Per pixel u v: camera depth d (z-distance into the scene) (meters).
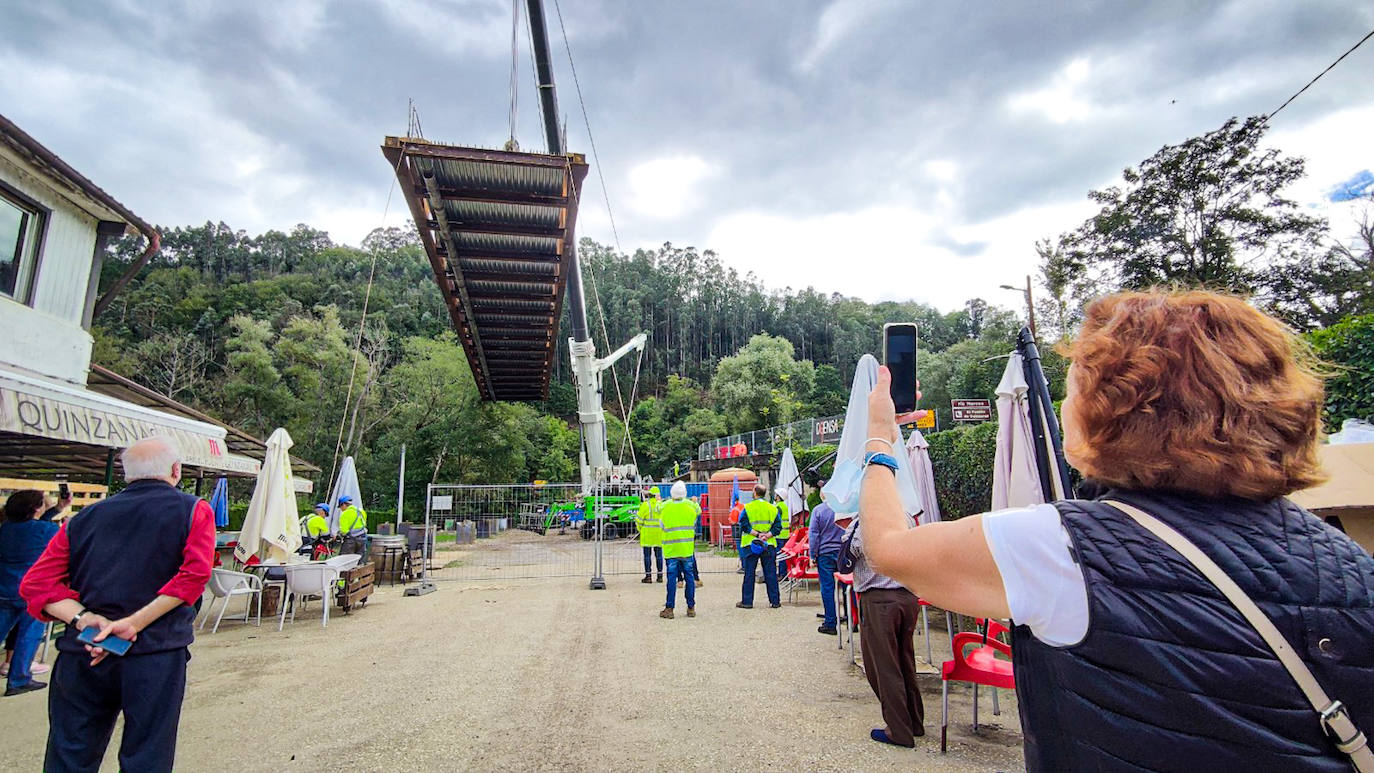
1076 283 26.62
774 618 8.50
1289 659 0.76
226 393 38.78
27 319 8.42
